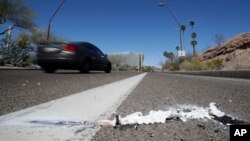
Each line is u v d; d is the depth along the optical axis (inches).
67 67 393.4
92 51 439.5
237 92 155.6
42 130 58.9
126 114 79.7
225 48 948.6
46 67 405.1
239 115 81.0
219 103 107.7
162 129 62.2
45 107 87.4
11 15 1098.7
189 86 193.2
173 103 104.3
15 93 123.0
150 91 148.1
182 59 1032.8
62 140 52.7
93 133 57.8
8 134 55.6
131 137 56.1
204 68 767.7
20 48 747.4
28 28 1125.7
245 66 666.2
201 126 64.9
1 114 75.0
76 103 97.5
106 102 102.0
